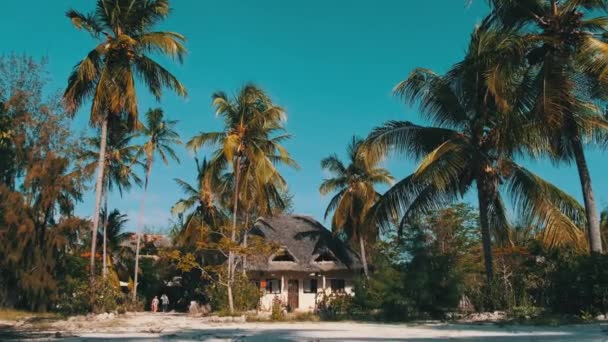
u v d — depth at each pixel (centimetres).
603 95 2177
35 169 3359
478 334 1730
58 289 3409
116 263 5019
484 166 2519
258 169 3381
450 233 4259
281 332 1969
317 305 3462
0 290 3319
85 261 4384
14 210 3266
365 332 1920
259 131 3494
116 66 2941
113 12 2928
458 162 2423
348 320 2688
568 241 2288
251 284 3603
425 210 2675
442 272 2659
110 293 3009
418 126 2627
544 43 2219
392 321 2566
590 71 2081
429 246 2777
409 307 2645
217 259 4234
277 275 4319
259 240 3466
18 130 3403
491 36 2372
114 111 2902
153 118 4506
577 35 2184
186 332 2009
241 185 3594
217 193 4072
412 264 2723
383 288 2722
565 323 2025
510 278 3150
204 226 3994
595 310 2131
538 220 2384
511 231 2834
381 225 2678
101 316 2802
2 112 2102
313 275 4359
